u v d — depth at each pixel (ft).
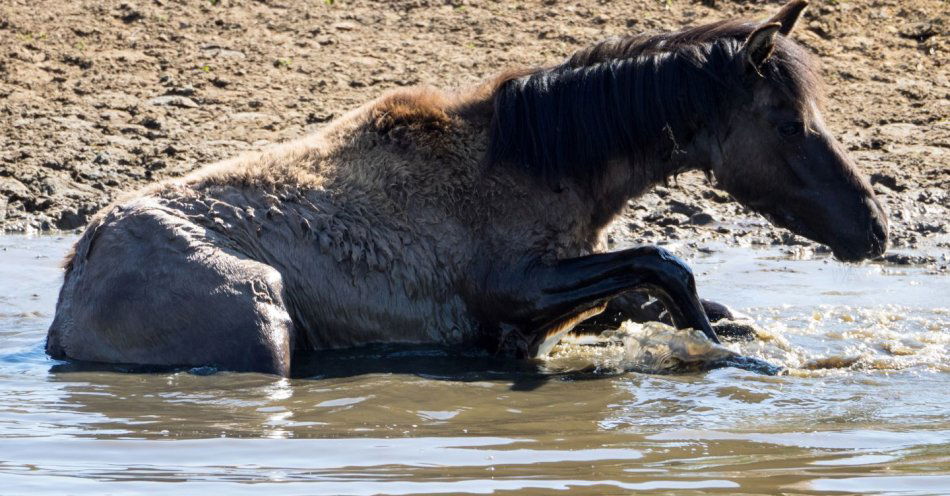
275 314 70.90
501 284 75.61
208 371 69.56
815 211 74.79
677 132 75.56
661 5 175.73
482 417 60.08
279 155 79.10
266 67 159.12
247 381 67.36
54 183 128.57
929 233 119.85
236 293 70.74
